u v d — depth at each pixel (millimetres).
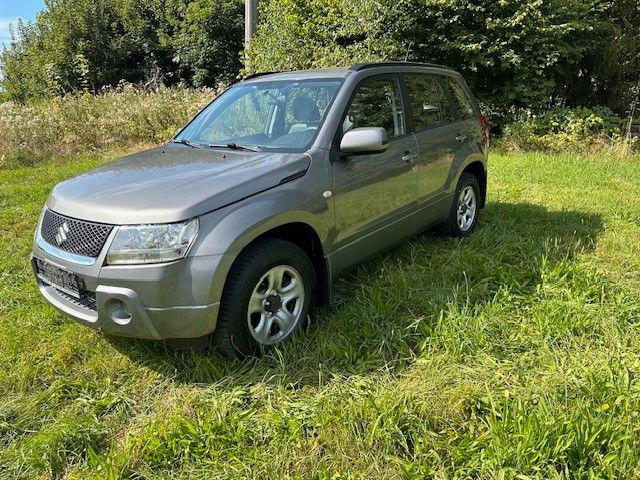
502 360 3010
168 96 12273
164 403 2766
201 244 2689
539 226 5371
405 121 4207
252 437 2479
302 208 3137
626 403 2484
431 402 2631
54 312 3688
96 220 2762
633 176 7703
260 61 12008
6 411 2711
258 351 3051
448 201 4742
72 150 10281
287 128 3635
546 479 2162
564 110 10508
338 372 2938
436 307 3504
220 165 3242
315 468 2291
